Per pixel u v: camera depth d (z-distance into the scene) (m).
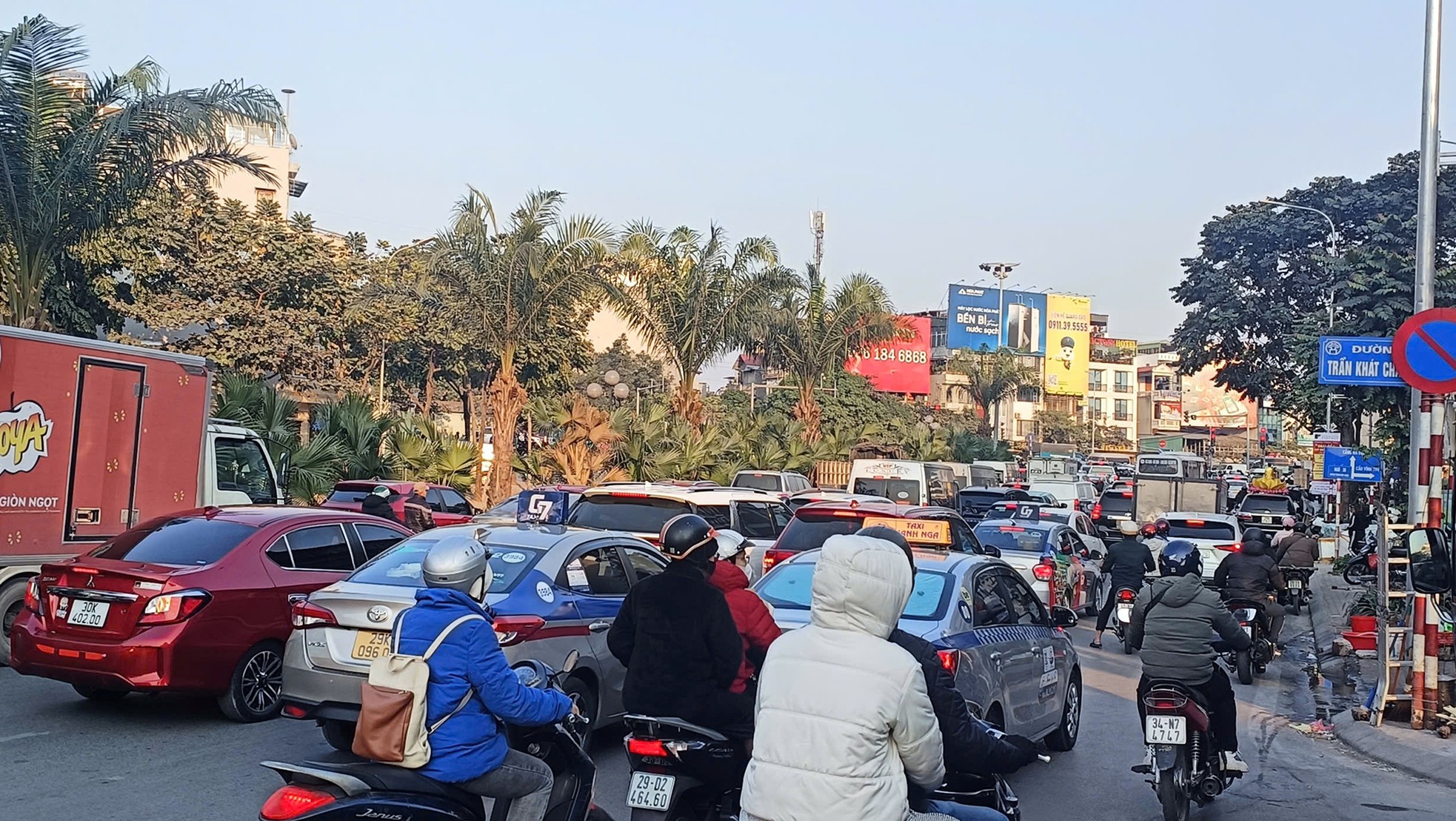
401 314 44.59
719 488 15.96
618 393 31.45
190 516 10.52
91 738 9.22
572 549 9.30
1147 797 8.67
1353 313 25.05
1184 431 121.50
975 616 8.52
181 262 35.53
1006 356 96.69
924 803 4.71
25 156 19.91
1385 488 19.52
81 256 29.88
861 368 93.00
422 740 4.57
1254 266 41.03
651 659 5.93
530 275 30.98
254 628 9.84
